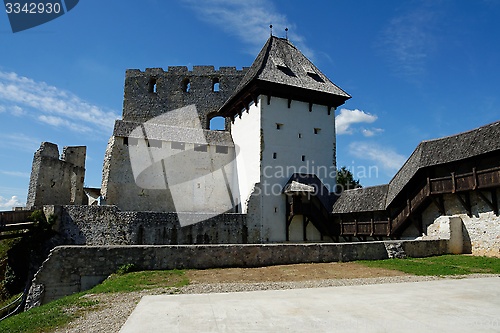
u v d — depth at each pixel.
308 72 29.94
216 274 12.99
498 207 17.38
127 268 13.23
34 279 12.57
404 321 5.27
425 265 14.91
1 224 18.38
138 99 38.91
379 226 22.39
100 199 27.22
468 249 18.84
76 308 8.25
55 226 20.66
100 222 20.92
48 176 25.22
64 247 13.02
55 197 25.91
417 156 20.73
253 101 28.02
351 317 5.53
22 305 15.05
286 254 15.52
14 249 19.81
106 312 7.71
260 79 26.38
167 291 10.14
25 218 20.05
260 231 24.89
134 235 20.78
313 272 13.53
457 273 13.11
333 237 26.50
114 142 26.91
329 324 5.17
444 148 19.34
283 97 27.84
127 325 5.23
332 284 11.12
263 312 5.92
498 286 8.52
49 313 7.82
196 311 6.02
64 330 6.46
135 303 8.52
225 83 39.19
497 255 17.27
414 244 18.08
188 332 4.88
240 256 14.78
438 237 19.84
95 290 10.68
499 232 17.27
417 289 8.12
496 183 16.48
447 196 20.00
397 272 13.52
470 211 18.72
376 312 5.84
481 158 17.44
